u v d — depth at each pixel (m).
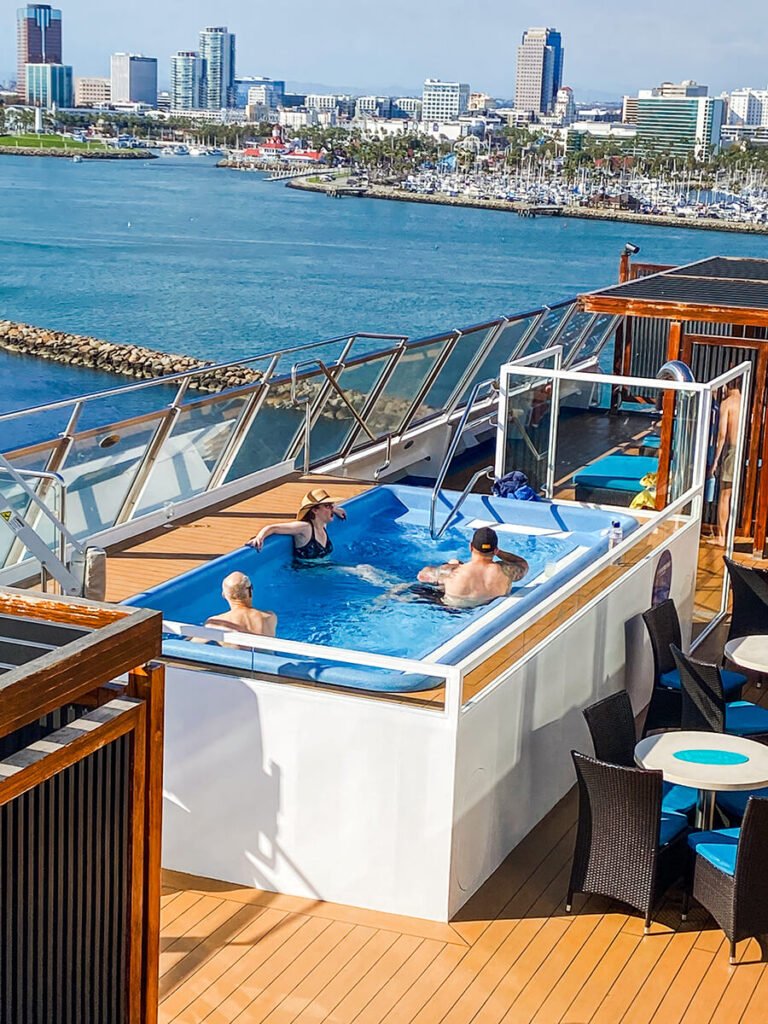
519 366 11.10
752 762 6.16
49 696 3.29
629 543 8.28
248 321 70.88
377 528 11.20
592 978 5.49
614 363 17.31
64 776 3.43
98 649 3.47
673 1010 5.28
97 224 120.06
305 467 12.62
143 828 3.75
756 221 172.88
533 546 10.57
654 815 5.71
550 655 6.91
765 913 5.58
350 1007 5.26
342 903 6.09
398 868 5.96
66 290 78.06
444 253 112.12
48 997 3.47
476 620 7.83
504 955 5.66
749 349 11.86
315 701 5.96
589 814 5.88
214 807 6.22
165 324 68.50
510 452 11.20
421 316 75.88
